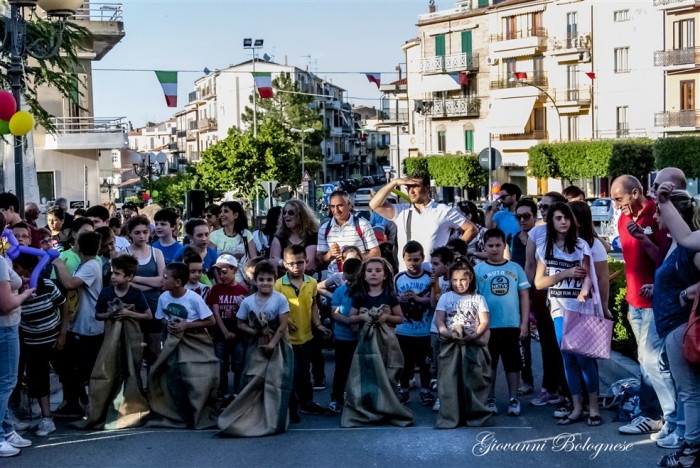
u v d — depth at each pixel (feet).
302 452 25.30
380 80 81.51
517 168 209.97
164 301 28.73
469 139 222.28
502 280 29.45
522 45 200.34
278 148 170.09
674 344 22.67
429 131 232.12
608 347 26.86
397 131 240.12
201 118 333.83
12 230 30.86
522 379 32.89
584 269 27.61
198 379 28.27
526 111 200.44
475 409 27.63
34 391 27.43
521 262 35.99
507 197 40.98
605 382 33.32
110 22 115.75
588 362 27.14
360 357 28.50
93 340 29.37
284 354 28.02
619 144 167.22
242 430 27.04
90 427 28.30
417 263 31.60
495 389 33.42
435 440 26.21
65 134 119.14
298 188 202.39
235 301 31.32
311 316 30.73
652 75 177.99
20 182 39.24
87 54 117.91
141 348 28.63
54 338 27.61
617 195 26.63
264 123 228.63
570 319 26.86
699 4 167.53
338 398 30.53
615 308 35.40
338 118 378.32
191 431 27.91
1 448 25.02
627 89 182.70
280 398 27.58
